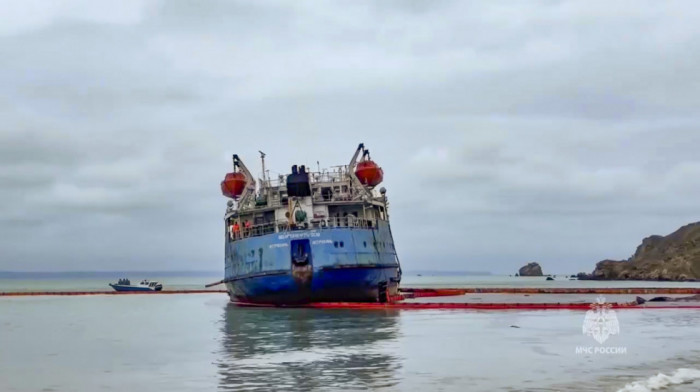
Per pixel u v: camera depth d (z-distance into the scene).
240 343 32.31
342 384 20.67
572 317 45.38
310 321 43.97
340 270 53.28
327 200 62.31
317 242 53.59
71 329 42.88
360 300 56.66
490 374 21.92
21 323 48.69
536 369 22.78
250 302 60.31
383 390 19.61
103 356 28.36
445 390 19.42
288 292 54.81
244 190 65.75
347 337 33.91
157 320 50.25
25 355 28.92
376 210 64.38
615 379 20.73
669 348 27.98
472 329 37.38
